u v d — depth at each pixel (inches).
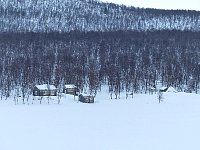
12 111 5634.8
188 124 4618.6
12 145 3590.1
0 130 4234.7
